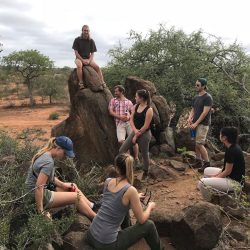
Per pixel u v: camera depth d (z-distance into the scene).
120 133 5.92
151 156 6.49
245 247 3.57
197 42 10.67
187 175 5.58
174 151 6.72
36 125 17.16
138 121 5.21
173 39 10.65
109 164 6.18
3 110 24.03
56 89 27.61
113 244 3.03
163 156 6.46
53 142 3.61
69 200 3.69
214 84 9.28
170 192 5.02
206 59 10.29
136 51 10.86
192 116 5.64
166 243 3.72
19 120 19.14
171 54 10.22
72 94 6.64
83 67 6.51
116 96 5.99
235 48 10.42
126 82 7.34
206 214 3.48
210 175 4.50
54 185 3.82
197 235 3.43
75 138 6.32
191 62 10.05
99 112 6.15
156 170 5.52
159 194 4.98
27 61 27.08
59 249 3.41
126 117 5.90
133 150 5.90
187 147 6.69
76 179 4.75
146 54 10.65
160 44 10.52
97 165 6.12
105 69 10.94
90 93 6.25
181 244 3.59
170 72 10.11
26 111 23.22
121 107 5.92
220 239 3.59
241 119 9.45
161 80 9.88
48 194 3.62
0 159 5.04
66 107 24.72
